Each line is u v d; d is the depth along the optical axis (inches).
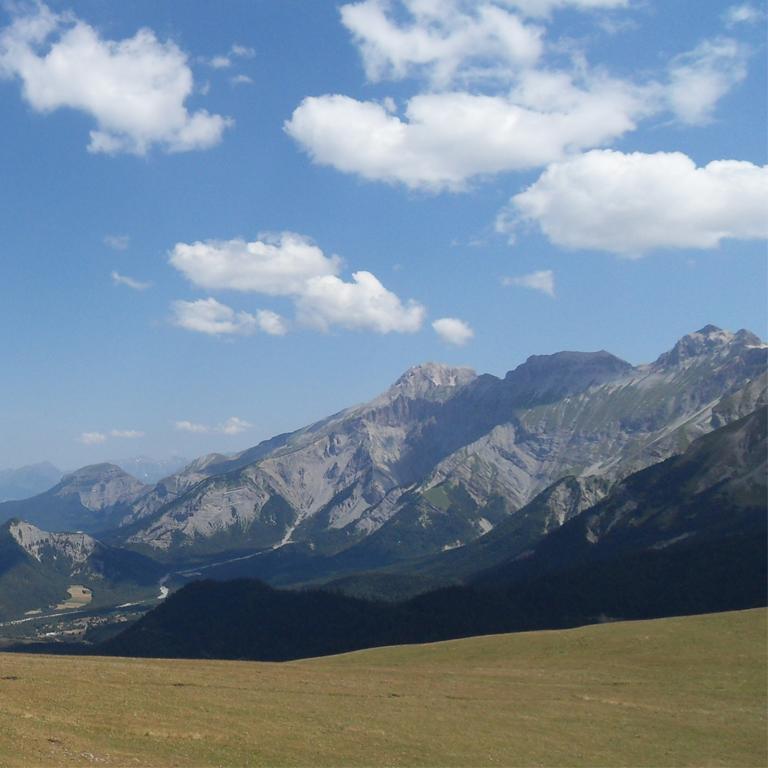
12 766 1706.4
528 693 3449.8
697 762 2571.4
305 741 2351.1
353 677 3750.0
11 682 2645.2
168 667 3745.1
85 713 2310.5
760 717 3120.1
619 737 2790.4
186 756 2054.6
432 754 2381.9
